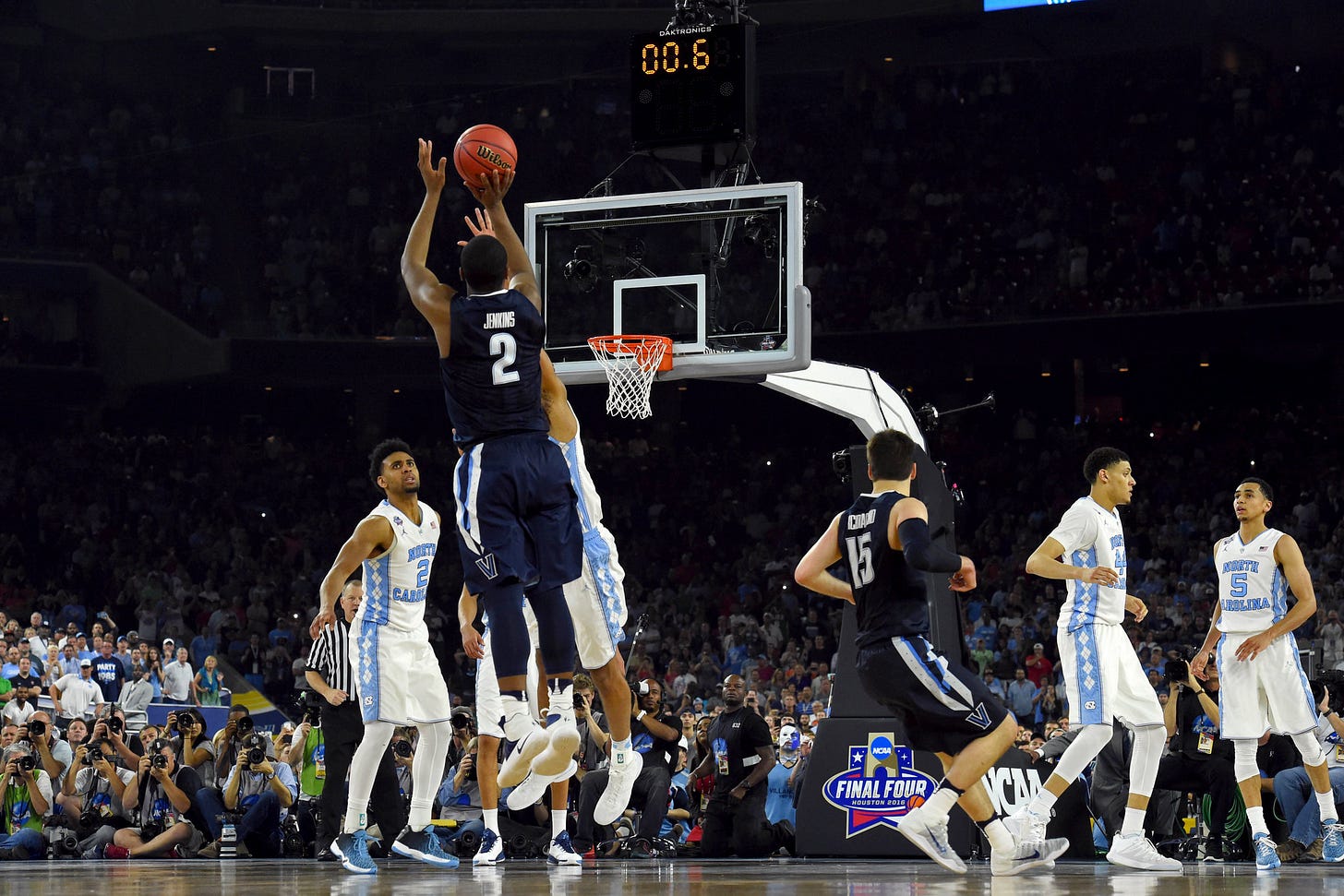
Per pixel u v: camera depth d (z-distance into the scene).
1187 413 26.06
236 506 26.44
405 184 28.77
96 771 11.05
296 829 10.51
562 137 29.03
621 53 28.95
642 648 21.80
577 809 11.23
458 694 22.52
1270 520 23.44
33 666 15.87
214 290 27.14
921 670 5.45
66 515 25.66
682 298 9.52
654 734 10.90
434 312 4.75
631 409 9.45
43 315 26.69
